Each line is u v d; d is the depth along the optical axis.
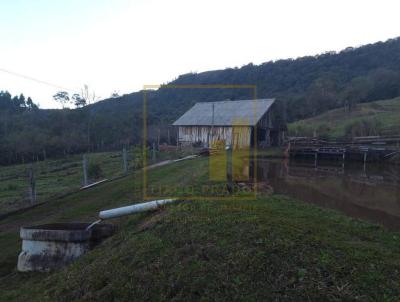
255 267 5.03
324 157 33.09
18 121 49.31
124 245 6.81
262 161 29.14
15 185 19.73
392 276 4.84
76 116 47.19
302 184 18.48
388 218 11.55
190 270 5.23
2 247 8.66
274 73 86.75
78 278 6.04
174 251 5.92
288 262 5.07
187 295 4.79
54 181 20.91
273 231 6.22
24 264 7.43
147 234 7.04
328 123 49.88
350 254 5.50
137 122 47.88
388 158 30.02
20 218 10.90
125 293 5.16
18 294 6.38
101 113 52.41
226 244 5.82
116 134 44.69
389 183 19.70
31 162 34.94
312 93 66.69
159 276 5.30
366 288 4.47
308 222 8.06
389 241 7.25
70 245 7.48
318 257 5.23
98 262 6.42
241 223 6.82
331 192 16.52
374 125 40.09
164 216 7.86
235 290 4.66
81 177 21.47
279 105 40.91
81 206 11.59
